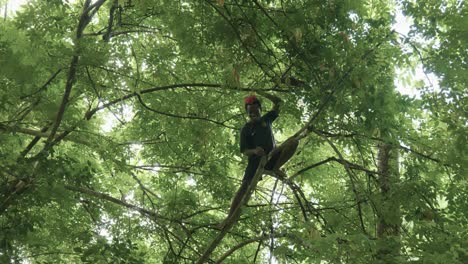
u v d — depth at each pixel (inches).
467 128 249.4
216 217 337.1
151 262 354.9
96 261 234.5
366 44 247.6
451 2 288.8
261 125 263.3
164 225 298.7
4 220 256.8
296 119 300.5
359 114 250.4
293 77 265.1
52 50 241.0
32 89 260.4
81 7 308.0
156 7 281.3
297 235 223.6
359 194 264.5
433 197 251.4
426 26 275.3
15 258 234.7
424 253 209.5
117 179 378.0
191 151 345.4
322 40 245.4
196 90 315.6
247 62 264.4
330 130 271.4
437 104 265.4
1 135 245.3
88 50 229.9
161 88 275.1
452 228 233.9
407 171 272.8
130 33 302.8
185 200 310.0
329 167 340.2
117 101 282.2
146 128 345.1
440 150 264.8
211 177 338.0
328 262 212.2
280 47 260.7
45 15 241.6
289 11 250.4
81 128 270.8
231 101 320.8
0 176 226.1
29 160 229.5
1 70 242.8
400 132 271.6
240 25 257.0
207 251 247.0
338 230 253.0
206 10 261.7
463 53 267.7
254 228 310.0
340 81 229.9
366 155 300.8
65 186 253.4
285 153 252.8
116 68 242.7
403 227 254.8
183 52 285.1
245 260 320.5
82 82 252.8
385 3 331.3
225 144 343.6
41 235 313.1
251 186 235.9
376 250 214.5
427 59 268.1
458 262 201.9
